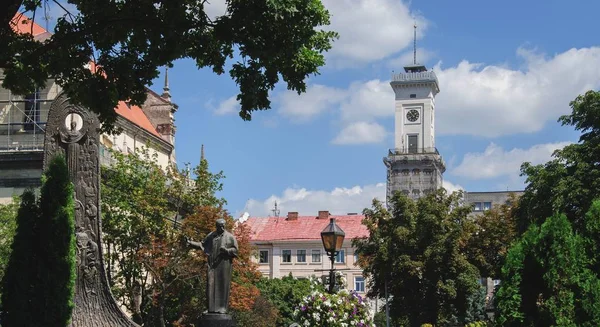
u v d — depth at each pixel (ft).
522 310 72.74
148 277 176.65
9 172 160.56
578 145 163.94
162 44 60.29
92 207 119.55
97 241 119.24
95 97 61.93
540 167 167.94
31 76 61.00
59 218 79.71
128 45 62.64
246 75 61.72
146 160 165.07
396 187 644.69
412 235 178.09
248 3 58.18
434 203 180.04
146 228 151.74
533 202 165.17
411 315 177.06
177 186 162.71
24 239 78.84
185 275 150.51
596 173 155.84
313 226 363.76
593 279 70.79
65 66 61.31
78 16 61.36
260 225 368.07
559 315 70.03
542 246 72.23
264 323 220.43
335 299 102.27
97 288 118.21
